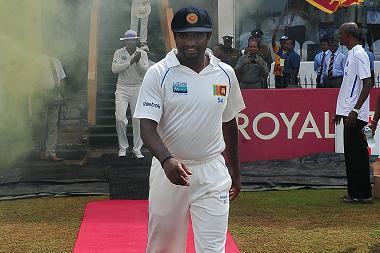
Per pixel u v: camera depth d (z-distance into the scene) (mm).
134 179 8148
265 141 9281
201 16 3387
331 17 11758
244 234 5375
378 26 12641
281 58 10375
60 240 5227
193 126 3416
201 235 3428
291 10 11367
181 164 3248
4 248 4996
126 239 5125
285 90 9266
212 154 3473
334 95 9281
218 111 3467
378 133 8711
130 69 9352
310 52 11875
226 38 9641
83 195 7352
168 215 3531
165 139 3479
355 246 4969
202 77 3441
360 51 6340
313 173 8492
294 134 9305
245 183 7922
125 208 6410
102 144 10891
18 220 6043
